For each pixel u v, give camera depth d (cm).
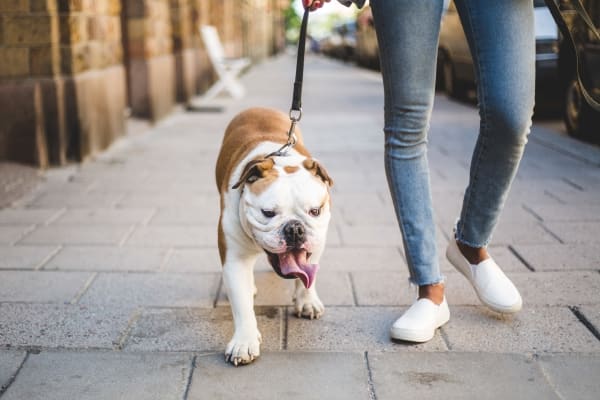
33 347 257
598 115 635
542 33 788
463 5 249
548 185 505
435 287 269
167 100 938
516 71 244
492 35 244
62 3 561
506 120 248
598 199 465
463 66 1030
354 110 977
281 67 2336
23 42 555
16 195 486
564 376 233
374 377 234
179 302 302
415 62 246
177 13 1043
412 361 246
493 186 265
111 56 680
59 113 572
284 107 1009
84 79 594
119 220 429
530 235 389
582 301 296
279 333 271
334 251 371
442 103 1063
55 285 320
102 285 321
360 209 455
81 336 267
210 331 273
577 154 606
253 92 1260
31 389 227
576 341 260
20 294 309
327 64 2634
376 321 281
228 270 248
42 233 401
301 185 225
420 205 264
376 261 354
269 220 224
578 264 341
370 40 2023
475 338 264
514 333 267
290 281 326
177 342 263
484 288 280
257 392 225
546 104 901
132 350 256
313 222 225
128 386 229
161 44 917
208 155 643
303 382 231
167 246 378
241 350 242
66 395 224
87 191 503
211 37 1124
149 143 709
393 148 261
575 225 407
